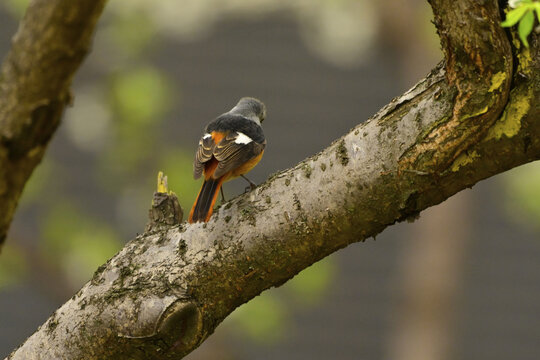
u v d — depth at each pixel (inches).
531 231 751.7
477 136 161.6
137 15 580.1
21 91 126.6
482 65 156.4
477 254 748.6
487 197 760.3
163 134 701.3
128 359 181.2
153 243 187.0
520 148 161.3
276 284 182.1
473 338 725.3
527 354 715.4
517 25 157.1
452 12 154.4
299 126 762.2
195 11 574.2
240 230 180.5
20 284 700.7
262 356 712.4
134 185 603.8
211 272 180.2
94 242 601.9
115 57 611.5
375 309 733.9
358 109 769.6
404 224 758.5
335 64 786.8
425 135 165.8
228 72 777.6
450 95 163.0
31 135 128.6
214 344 606.2
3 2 772.0
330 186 175.0
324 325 727.1
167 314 176.2
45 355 185.8
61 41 124.1
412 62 659.4
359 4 605.0
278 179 182.7
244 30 797.9
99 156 729.6
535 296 738.2
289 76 781.9
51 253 608.4
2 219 133.4
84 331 182.4
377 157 170.6
